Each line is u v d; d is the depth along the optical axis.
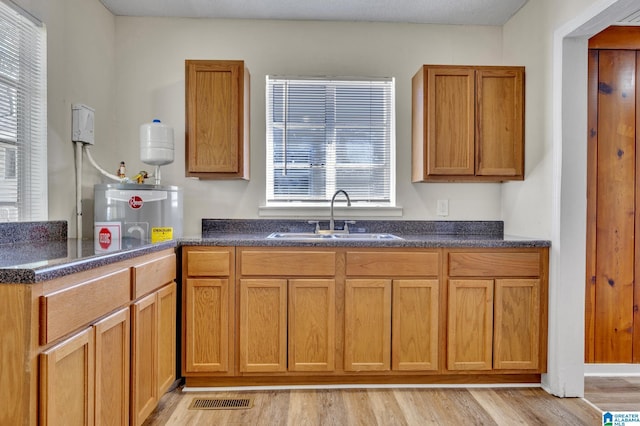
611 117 2.52
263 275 2.20
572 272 2.20
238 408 2.03
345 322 2.21
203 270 2.18
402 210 2.82
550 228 2.27
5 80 1.79
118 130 2.74
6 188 1.81
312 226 2.77
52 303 1.12
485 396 2.18
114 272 1.50
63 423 1.17
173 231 2.26
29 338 1.06
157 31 2.75
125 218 2.15
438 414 1.98
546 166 2.31
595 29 2.05
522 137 2.50
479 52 2.86
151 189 2.21
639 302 2.54
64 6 2.18
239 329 2.20
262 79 2.79
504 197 2.83
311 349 2.21
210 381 2.25
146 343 1.76
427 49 2.84
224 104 2.45
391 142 2.87
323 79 2.83
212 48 2.77
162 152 2.43
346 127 2.86
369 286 2.21
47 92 2.04
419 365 2.22
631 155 2.53
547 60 2.31
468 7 2.61
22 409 1.06
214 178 2.57
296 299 2.20
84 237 2.38
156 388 1.85
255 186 2.78
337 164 2.86
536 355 2.26
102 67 2.57
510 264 2.25
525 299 2.26
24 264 1.14
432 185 2.85
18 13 1.85
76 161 2.30
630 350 2.55
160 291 1.91
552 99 2.26
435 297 2.22
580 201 2.19
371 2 2.56
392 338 2.22
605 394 2.24
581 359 2.20
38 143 2.01
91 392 1.31
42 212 2.02
